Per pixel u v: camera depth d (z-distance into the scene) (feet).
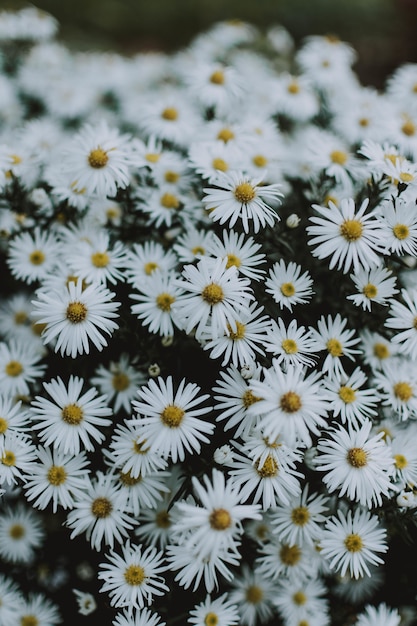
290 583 0.99
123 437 0.92
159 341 0.99
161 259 1.04
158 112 1.23
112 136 1.07
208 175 1.03
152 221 1.08
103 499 0.93
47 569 1.02
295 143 1.29
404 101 1.31
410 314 0.96
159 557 0.92
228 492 0.85
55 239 1.09
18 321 1.13
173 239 1.07
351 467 0.91
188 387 0.91
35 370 1.03
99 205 1.09
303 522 0.94
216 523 0.84
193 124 1.24
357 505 0.96
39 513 1.01
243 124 1.21
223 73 1.25
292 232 1.03
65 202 1.09
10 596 0.98
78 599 0.98
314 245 1.01
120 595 0.90
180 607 0.95
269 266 1.01
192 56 1.52
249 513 0.85
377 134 1.18
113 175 1.03
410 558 1.02
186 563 0.89
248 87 1.36
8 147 1.13
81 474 0.93
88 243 1.05
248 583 1.00
